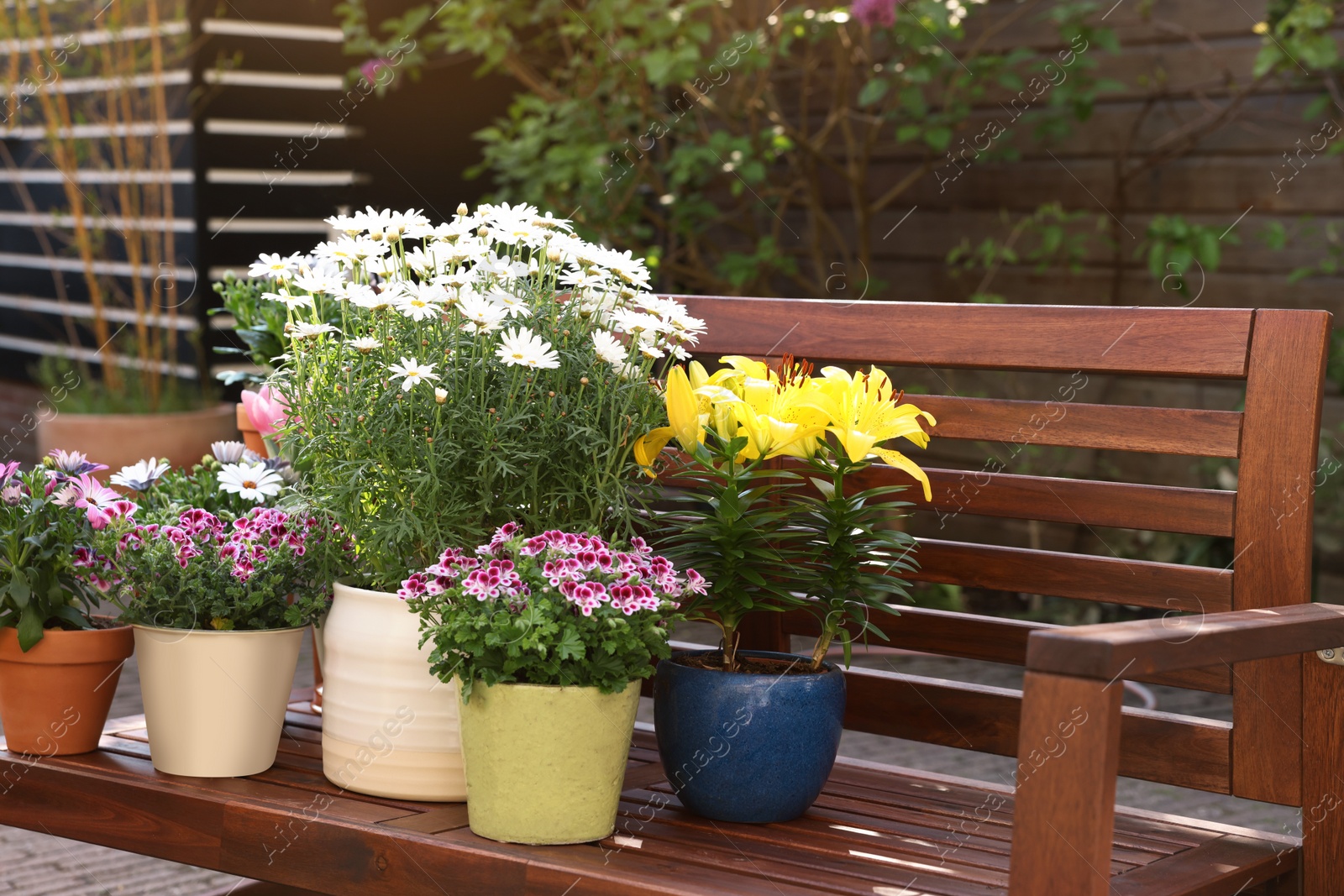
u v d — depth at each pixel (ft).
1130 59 13.39
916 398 5.60
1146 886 4.24
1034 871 3.60
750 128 15.10
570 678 4.25
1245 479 4.93
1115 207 13.51
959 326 5.52
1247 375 4.95
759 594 5.03
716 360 8.60
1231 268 12.95
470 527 4.74
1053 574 5.30
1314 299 12.49
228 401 16.11
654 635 4.38
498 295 4.77
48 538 5.21
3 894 7.32
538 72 16.12
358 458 4.76
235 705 4.96
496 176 15.76
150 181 16.07
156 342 16.10
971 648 5.50
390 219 5.01
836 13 13.06
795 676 4.66
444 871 4.25
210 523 5.33
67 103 16.38
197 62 15.47
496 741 4.28
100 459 14.64
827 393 4.69
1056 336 5.31
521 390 4.73
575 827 4.33
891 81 13.53
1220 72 12.85
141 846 4.87
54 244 16.53
